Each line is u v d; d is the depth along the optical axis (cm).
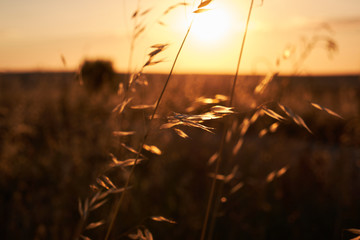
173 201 289
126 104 89
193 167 365
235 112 73
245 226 263
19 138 353
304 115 535
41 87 459
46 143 351
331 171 327
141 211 270
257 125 326
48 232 234
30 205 259
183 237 261
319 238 271
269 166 324
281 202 306
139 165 315
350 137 330
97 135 287
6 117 354
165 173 323
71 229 234
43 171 295
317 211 302
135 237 91
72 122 346
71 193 261
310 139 423
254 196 282
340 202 286
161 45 79
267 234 278
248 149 364
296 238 273
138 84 93
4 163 313
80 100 374
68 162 282
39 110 405
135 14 93
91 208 98
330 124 418
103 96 317
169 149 396
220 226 269
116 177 168
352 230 78
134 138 138
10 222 239
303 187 321
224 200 138
